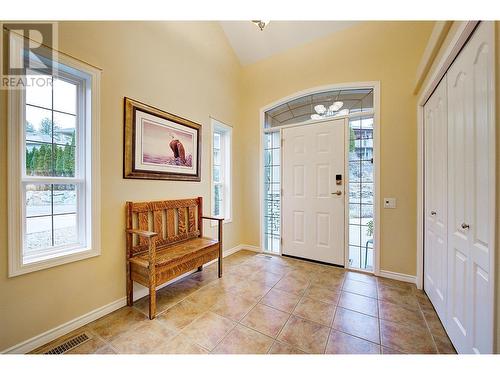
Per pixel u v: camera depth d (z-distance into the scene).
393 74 2.54
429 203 2.08
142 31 2.13
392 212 2.55
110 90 1.87
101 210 1.82
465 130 1.29
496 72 0.97
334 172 2.95
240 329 1.66
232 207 3.51
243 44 3.39
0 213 1.33
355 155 2.87
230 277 2.59
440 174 1.75
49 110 1.61
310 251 3.13
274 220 3.54
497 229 0.97
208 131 3.01
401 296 2.14
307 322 1.74
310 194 3.13
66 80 1.69
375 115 2.63
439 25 1.55
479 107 1.13
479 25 1.12
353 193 2.89
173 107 2.47
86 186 1.77
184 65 2.62
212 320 1.77
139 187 2.12
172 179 2.46
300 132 3.21
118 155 1.94
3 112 1.33
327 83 2.95
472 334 1.22
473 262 1.21
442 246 1.71
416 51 2.43
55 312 1.56
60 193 1.67
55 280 1.56
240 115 3.68
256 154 3.59
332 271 2.76
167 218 2.36
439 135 1.77
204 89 2.93
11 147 1.36
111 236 1.89
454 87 1.45
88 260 1.74
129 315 1.84
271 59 3.41
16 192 1.37
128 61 2.01
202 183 2.90
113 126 1.89
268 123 3.57
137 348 1.46
